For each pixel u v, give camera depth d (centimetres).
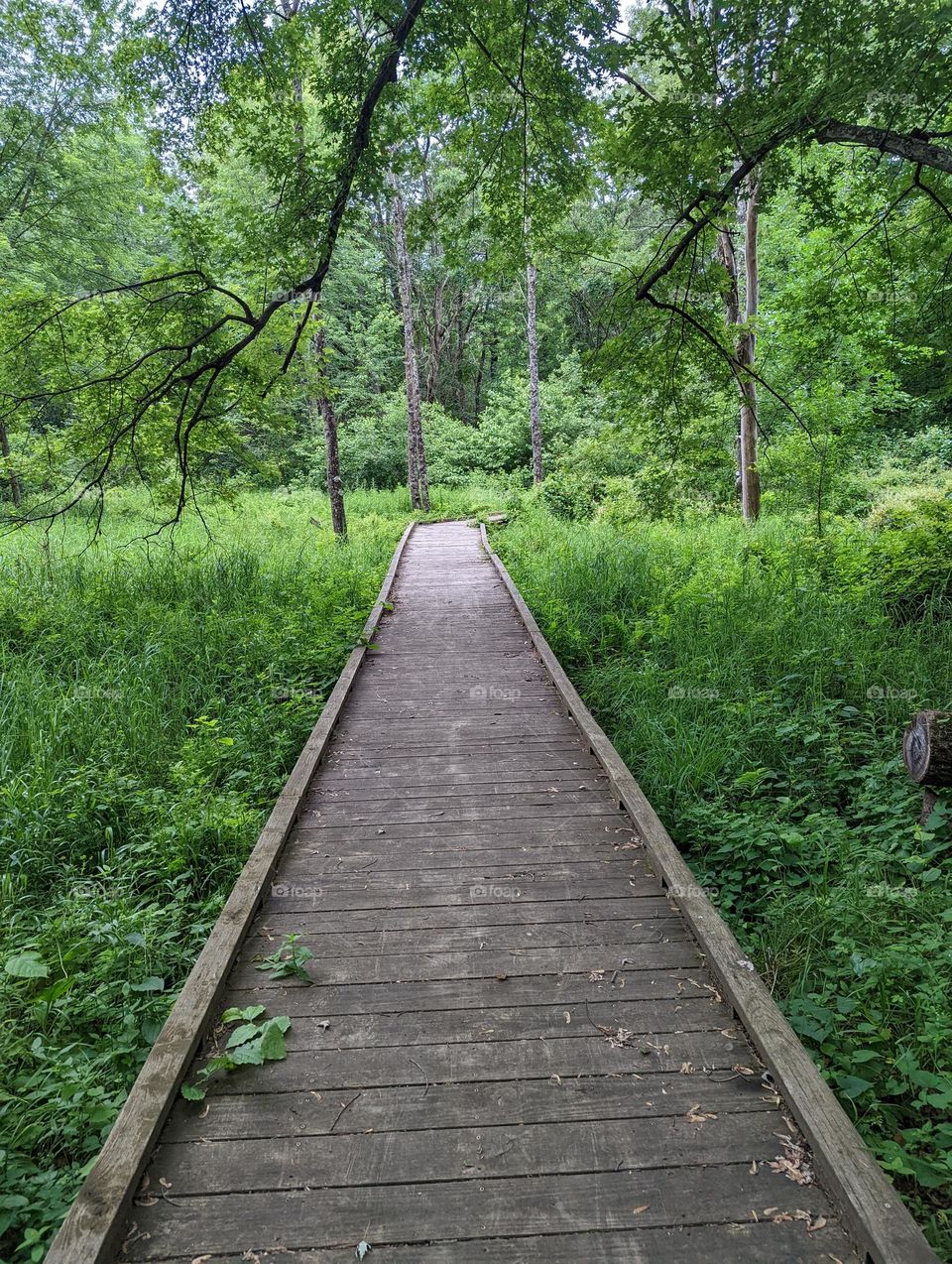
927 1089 284
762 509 1748
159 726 645
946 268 846
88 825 491
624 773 504
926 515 1013
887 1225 194
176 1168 226
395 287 3922
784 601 877
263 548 1469
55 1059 287
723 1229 205
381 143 759
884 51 507
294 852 432
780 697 677
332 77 705
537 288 3312
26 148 1608
